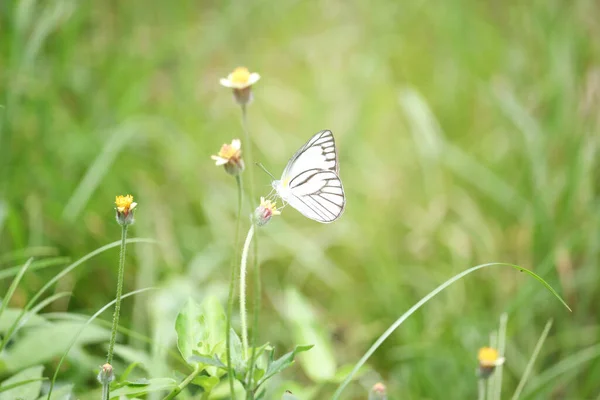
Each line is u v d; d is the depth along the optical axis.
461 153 0.98
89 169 0.91
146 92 1.08
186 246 0.93
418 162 1.05
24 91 0.93
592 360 0.85
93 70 1.05
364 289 0.93
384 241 0.95
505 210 0.97
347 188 0.99
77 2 1.06
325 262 0.93
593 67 1.02
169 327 0.81
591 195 0.94
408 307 0.88
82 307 0.87
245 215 0.96
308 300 0.93
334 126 1.07
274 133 1.08
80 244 0.89
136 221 0.92
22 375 0.70
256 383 0.66
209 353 0.68
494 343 0.78
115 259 0.89
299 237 0.94
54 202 0.90
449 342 0.86
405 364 0.86
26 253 0.84
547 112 1.02
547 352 0.86
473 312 0.89
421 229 0.96
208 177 1.00
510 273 0.92
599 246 0.90
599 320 0.89
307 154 0.73
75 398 0.74
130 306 0.87
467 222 0.95
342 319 0.91
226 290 0.86
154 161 1.00
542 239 0.90
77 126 0.96
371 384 0.85
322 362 0.77
